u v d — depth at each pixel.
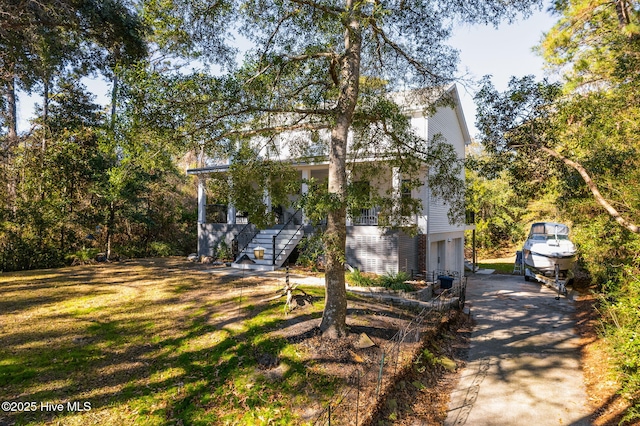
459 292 13.74
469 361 8.63
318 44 8.33
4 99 18.89
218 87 6.27
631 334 6.03
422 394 6.75
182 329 7.58
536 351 9.02
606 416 5.83
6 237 15.09
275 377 6.03
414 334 8.46
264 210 8.97
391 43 9.22
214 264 15.98
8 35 12.26
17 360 5.85
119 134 5.98
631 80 9.14
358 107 8.96
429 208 16.45
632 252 8.69
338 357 6.71
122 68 5.75
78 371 5.76
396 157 9.70
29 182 16.97
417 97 10.86
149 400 5.24
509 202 32.00
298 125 7.77
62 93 20.17
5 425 4.39
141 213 20.89
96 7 13.06
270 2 7.38
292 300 8.78
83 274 13.27
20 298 9.47
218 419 5.05
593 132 9.14
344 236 7.28
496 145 9.20
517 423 5.82
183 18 6.84
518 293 16.77
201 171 18.53
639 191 8.14
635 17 9.28
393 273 13.71
